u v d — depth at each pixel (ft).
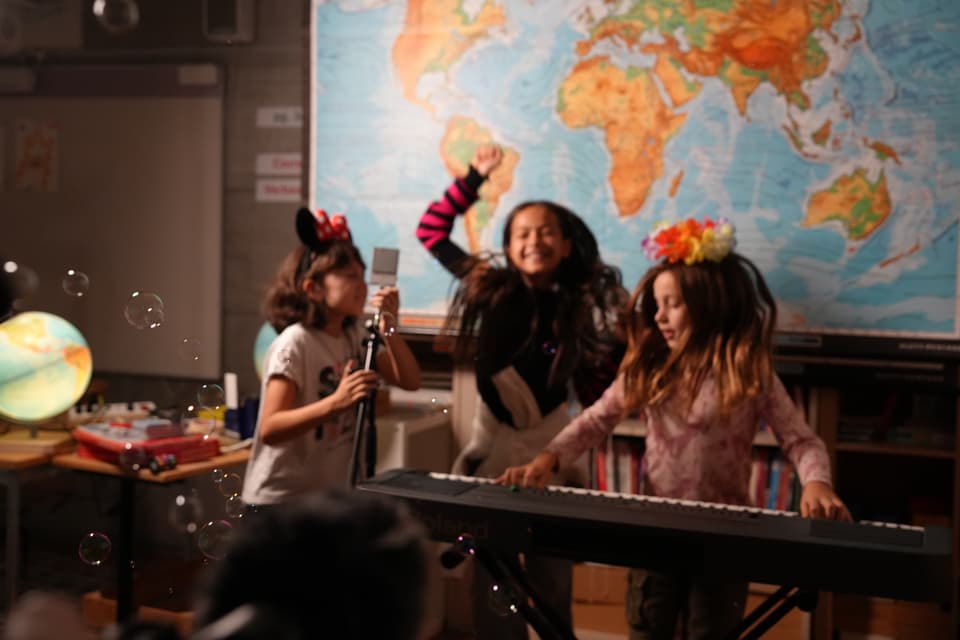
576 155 10.74
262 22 12.80
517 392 10.11
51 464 10.12
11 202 13.98
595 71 10.66
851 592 5.63
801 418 7.89
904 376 9.85
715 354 7.88
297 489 7.99
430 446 10.88
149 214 13.44
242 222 13.08
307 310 8.18
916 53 9.69
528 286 10.39
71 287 8.96
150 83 13.32
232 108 13.02
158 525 13.51
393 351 8.63
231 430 10.97
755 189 10.21
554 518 6.21
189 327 13.37
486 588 8.93
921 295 9.78
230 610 1.34
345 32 11.45
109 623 10.37
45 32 13.64
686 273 8.05
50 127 13.76
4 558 13.00
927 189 9.72
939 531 5.93
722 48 10.25
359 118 11.46
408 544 1.38
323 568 1.33
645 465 8.13
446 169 11.19
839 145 9.95
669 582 7.53
